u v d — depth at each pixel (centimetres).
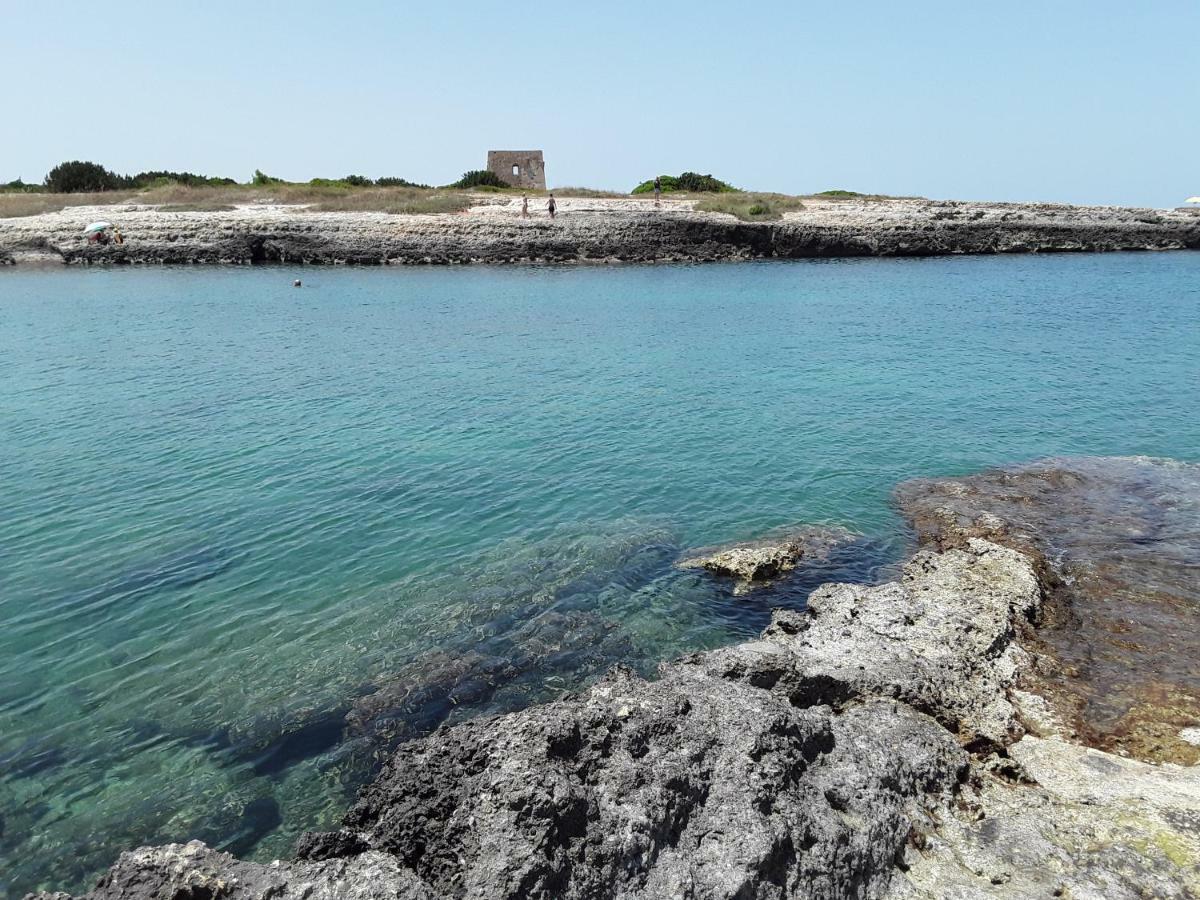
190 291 5122
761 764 773
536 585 1482
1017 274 6250
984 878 759
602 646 1293
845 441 2308
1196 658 1207
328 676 1201
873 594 1291
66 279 5669
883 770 837
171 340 3588
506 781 706
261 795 968
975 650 1157
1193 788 869
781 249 7494
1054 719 1054
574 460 2134
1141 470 2034
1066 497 1875
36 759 1027
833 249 7569
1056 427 2434
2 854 878
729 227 7219
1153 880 737
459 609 1394
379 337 3731
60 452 2130
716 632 1348
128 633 1311
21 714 1112
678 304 4812
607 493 1922
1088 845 794
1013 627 1259
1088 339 3744
